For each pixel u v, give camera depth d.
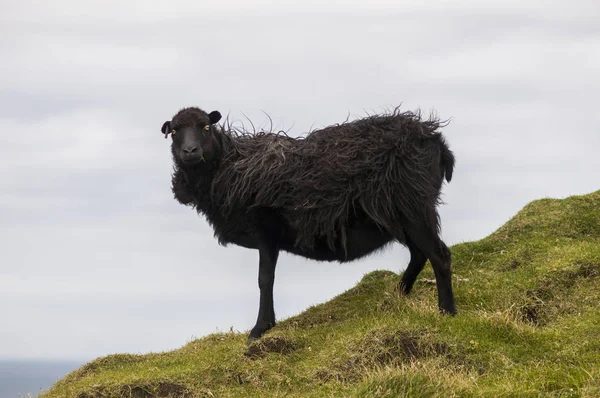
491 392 9.15
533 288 12.98
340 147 12.06
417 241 11.91
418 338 10.86
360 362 10.59
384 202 11.69
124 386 11.05
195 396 10.80
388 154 11.77
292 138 13.02
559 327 11.41
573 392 8.94
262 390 10.73
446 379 9.45
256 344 11.77
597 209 16.34
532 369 9.91
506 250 15.43
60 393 11.66
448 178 12.62
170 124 13.05
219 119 13.15
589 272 13.09
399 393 9.25
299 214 12.08
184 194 13.23
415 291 13.98
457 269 15.02
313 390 10.32
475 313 12.16
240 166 12.64
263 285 12.74
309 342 11.98
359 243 12.53
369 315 12.70
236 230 12.91
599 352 9.97
